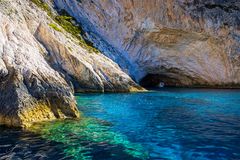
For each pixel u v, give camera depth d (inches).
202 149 365.7
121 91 960.9
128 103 733.9
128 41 1291.8
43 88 507.2
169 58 1363.2
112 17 1267.2
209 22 1312.7
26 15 884.6
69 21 1130.7
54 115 507.5
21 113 454.6
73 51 913.5
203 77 1391.5
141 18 1288.1
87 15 1229.7
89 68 895.7
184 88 1306.6
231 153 351.6
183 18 1298.0
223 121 533.0
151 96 896.3
